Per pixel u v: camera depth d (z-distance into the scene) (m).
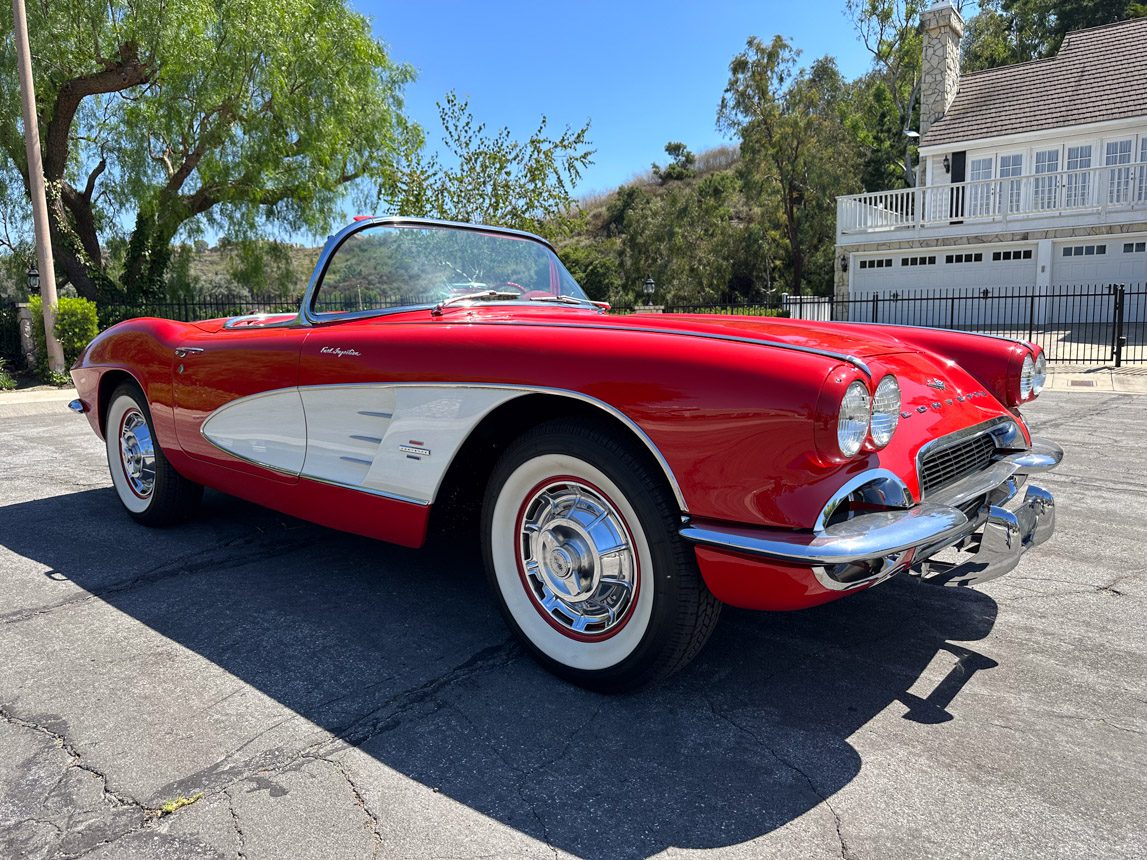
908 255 21.86
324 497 2.83
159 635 2.67
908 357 2.71
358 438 2.68
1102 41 22.27
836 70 43.00
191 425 3.38
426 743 2.02
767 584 1.91
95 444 6.60
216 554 3.52
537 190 13.91
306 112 17.86
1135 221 18.44
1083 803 1.77
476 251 3.40
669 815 1.74
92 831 1.68
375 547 3.62
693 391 1.95
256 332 3.20
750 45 37.62
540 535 2.36
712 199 46.56
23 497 4.62
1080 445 6.02
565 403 2.29
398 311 3.02
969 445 2.50
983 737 2.05
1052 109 21.14
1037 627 2.73
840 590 1.92
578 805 1.77
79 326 11.84
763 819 1.72
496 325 2.45
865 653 2.54
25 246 17.14
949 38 22.92
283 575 3.25
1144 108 19.50
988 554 2.36
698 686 2.32
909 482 2.06
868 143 36.19
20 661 2.48
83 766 1.91
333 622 2.78
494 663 2.47
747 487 1.89
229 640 2.63
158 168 17.64
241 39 16.45
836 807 1.76
